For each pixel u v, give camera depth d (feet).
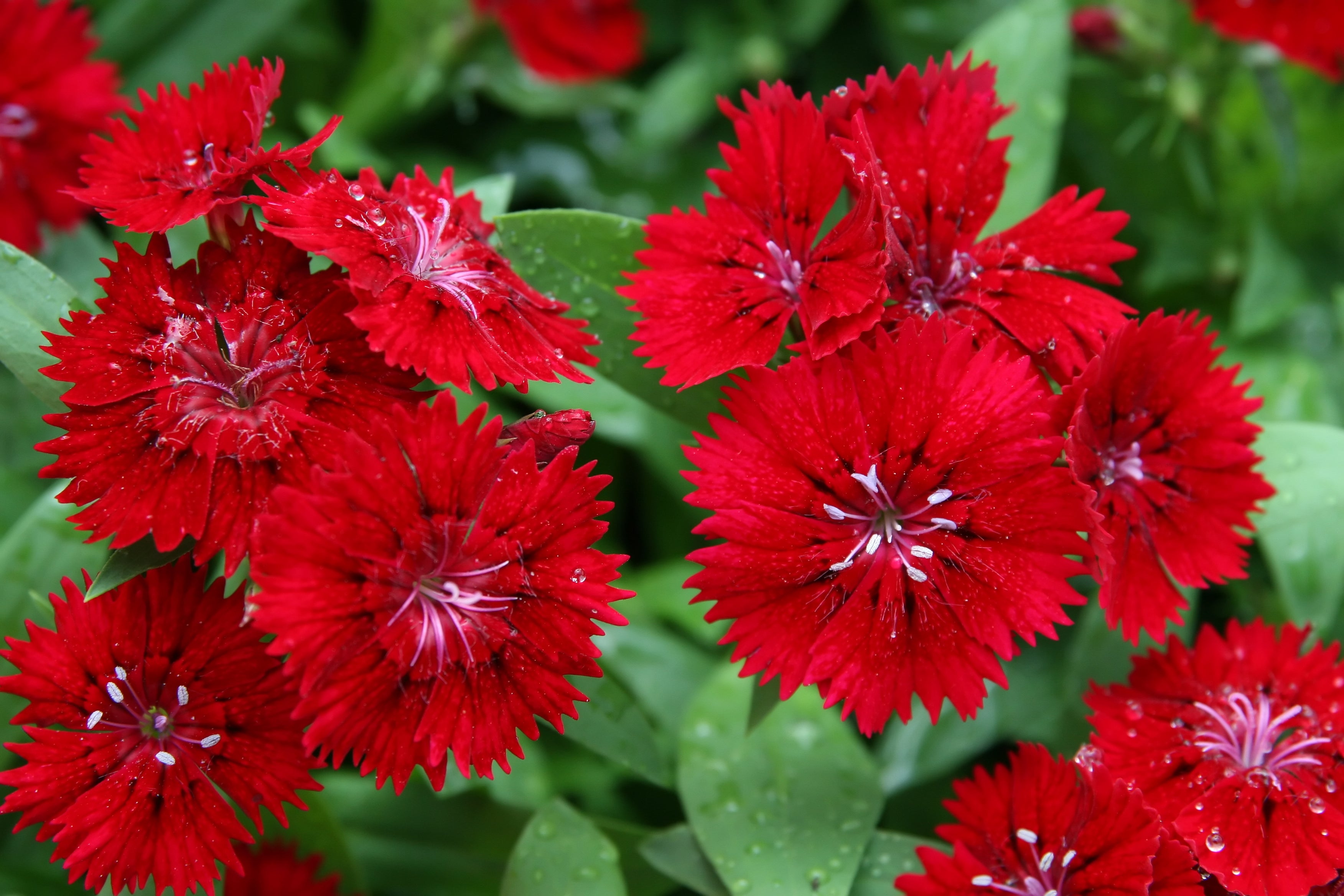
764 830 1.18
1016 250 1.16
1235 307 1.42
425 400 1.10
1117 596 1.13
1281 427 1.26
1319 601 1.23
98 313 1.18
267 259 1.11
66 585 1.11
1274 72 1.37
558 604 1.09
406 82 1.46
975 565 1.11
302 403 1.09
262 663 1.11
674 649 1.30
